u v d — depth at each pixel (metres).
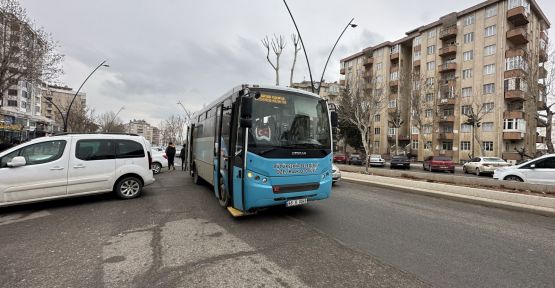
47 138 6.85
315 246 4.38
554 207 6.71
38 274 3.37
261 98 5.59
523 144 32.69
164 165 15.50
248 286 3.11
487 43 35.50
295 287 3.10
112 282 3.18
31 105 51.94
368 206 7.42
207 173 8.77
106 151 7.59
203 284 3.14
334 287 3.11
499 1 34.41
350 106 33.34
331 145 6.24
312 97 6.25
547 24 38.59
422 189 9.65
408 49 48.72
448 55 40.28
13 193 6.24
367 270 3.54
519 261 3.91
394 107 46.56
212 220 5.78
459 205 7.76
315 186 5.83
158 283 3.16
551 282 3.30
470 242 4.67
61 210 6.59
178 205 7.16
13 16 16.72
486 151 34.88
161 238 4.66
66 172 6.90
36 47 17.66
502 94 33.69
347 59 57.75
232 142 5.71
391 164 28.02
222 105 6.84
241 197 5.31
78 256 3.91
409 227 5.50
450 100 38.31
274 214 6.32
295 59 23.39
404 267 3.66
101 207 6.90
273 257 3.92
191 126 12.72
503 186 9.68
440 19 40.94
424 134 41.56
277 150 5.41
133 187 8.06
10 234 4.85
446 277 3.39
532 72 21.12
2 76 16.56
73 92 77.75
